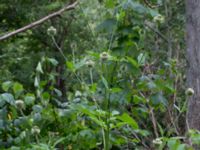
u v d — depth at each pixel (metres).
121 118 2.49
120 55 2.98
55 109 2.96
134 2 2.99
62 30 11.38
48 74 3.29
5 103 2.97
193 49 5.30
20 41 11.59
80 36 11.10
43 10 11.18
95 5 6.41
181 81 5.26
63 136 2.99
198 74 5.21
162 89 3.03
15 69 10.74
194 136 2.42
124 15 2.99
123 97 2.89
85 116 3.03
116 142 2.86
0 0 11.55
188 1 5.41
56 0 11.41
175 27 7.79
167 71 3.99
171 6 8.08
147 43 5.89
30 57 11.05
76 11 10.40
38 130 2.72
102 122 2.56
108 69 2.91
